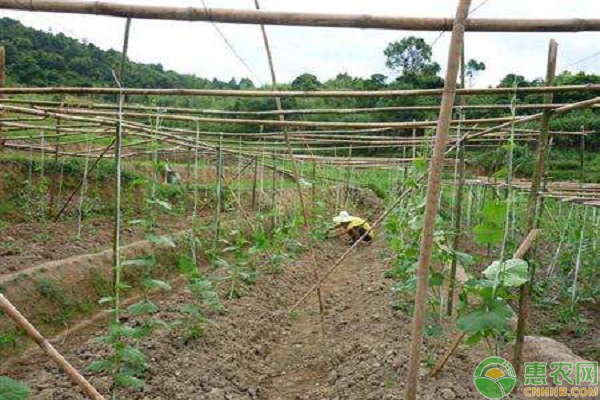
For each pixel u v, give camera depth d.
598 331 8.53
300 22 3.28
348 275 13.02
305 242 15.02
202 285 6.35
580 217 12.87
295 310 9.40
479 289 3.98
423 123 6.07
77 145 18.00
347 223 16.12
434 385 4.95
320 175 20.62
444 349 6.00
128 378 4.25
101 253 8.95
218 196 8.36
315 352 7.25
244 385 5.91
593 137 19.62
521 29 3.20
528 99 9.61
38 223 11.39
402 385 5.03
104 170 14.81
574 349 7.71
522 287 4.98
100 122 7.76
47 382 5.08
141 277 9.30
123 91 4.70
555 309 9.61
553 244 14.18
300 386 6.28
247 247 13.13
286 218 14.12
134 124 8.16
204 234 12.11
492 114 12.01
